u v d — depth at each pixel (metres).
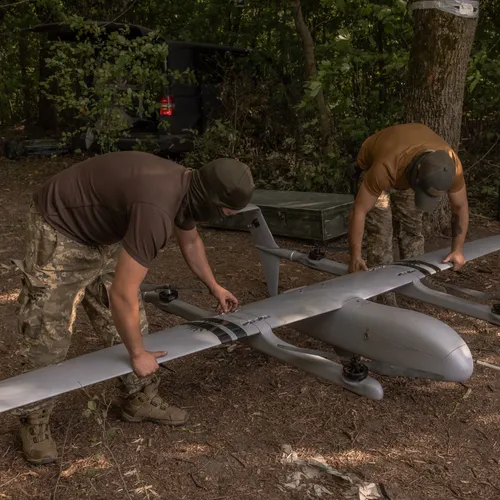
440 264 3.72
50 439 2.84
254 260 5.89
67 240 2.57
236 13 10.93
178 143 9.24
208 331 2.66
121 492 2.62
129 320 2.33
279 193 7.34
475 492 2.63
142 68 8.59
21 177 9.65
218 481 2.70
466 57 5.75
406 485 2.67
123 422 3.15
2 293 4.85
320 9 9.45
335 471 2.75
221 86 9.59
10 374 3.59
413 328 2.78
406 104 5.98
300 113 9.25
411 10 5.90
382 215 4.17
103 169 2.44
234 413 3.25
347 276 3.56
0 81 14.59
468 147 8.96
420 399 3.39
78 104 8.53
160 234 2.28
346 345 3.09
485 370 3.69
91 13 12.02
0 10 12.27
